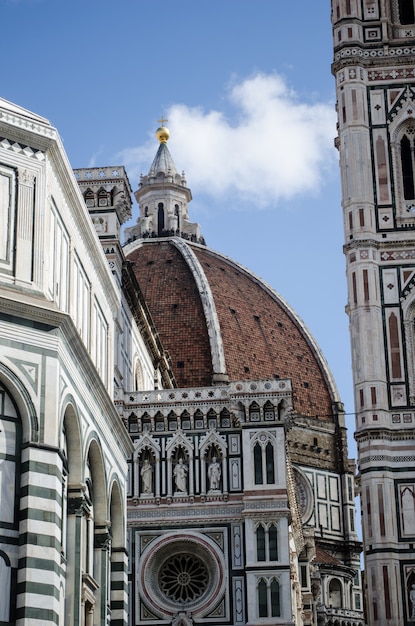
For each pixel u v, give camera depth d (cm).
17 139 4219
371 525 8856
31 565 3788
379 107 9994
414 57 10050
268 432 9169
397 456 9031
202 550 8988
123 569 5066
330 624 17300
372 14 10225
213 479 9106
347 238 9681
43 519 3859
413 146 9894
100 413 4762
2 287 4038
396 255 9569
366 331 9362
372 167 9831
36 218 4194
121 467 5206
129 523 9088
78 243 4800
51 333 4062
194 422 9281
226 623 8794
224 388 9306
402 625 8606
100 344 5256
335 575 17862
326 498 19925
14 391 3941
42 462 3912
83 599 4394
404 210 9694
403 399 9200
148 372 11831
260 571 8806
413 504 8894
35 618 3747
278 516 8944
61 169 4425
